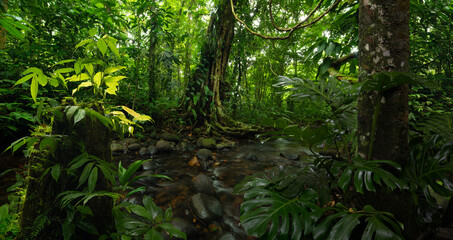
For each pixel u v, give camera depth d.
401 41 1.07
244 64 6.91
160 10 4.49
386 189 1.04
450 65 4.12
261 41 6.96
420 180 1.04
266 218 0.99
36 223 0.90
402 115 1.07
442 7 2.93
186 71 5.58
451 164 0.99
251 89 8.88
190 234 1.51
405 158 1.10
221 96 5.93
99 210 1.03
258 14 6.56
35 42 3.64
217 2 5.20
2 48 3.51
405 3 1.07
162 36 4.66
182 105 5.54
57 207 0.95
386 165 1.09
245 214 1.04
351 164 1.11
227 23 5.45
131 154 3.54
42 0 3.23
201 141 4.27
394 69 1.07
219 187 2.34
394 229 0.94
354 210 1.00
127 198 1.92
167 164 3.12
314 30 2.45
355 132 1.54
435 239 1.08
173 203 1.94
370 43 1.13
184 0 5.91
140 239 1.04
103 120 0.97
